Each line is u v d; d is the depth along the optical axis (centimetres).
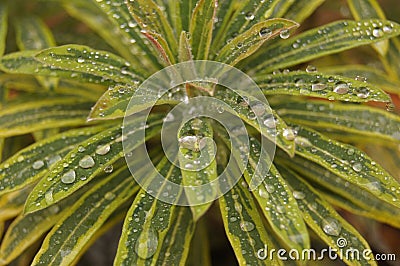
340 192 32
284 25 29
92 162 29
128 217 29
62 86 34
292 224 28
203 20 30
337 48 31
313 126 32
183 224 31
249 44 30
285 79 30
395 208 32
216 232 38
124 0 31
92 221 30
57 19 38
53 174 29
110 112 29
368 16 34
